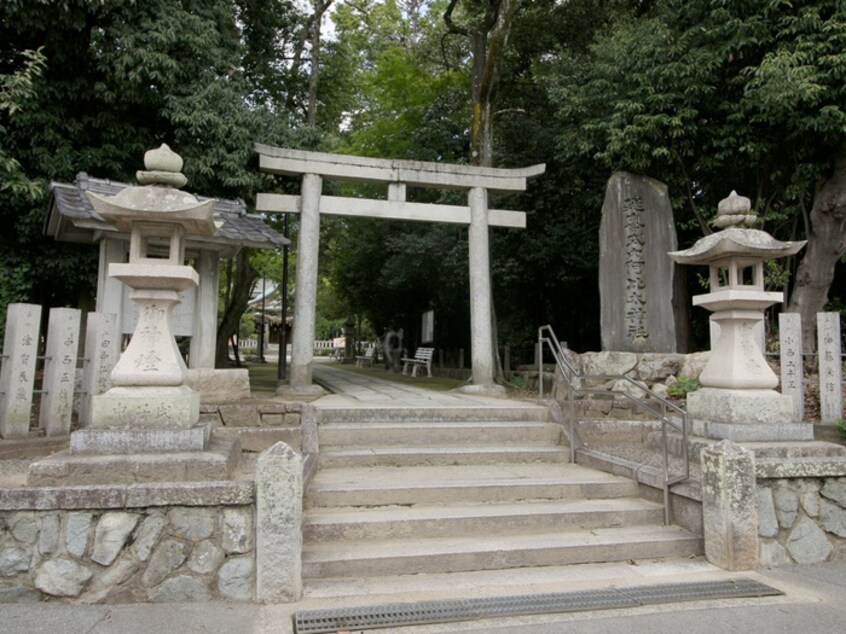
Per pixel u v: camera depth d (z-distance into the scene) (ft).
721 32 29.27
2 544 11.01
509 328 53.11
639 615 11.03
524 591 11.92
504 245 45.42
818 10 26.45
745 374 16.08
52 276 30.04
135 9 28.66
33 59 24.41
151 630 10.02
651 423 21.24
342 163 30.07
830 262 30.42
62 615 10.51
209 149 30.94
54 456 12.26
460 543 13.52
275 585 11.24
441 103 51.85
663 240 29.71
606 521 14.97
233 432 17.92
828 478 14.47
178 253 13.85
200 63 30.83
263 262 65.87
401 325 68.49
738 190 35.37
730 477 13.41
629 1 41.01
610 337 29.43
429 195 55.62
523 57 47.60
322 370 61.41
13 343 16.80
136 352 13.39
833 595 12.07
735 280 16.44
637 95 31.60
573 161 37.88
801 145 30.04
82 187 23.30
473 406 22.63
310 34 49.11
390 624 10.50
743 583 12.52
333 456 17.88
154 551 11.37
